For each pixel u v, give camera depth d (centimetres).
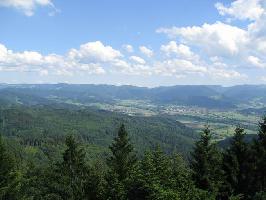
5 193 4572
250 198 4706
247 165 4809
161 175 3491
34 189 5600
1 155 4631
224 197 4697
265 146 4909
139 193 3600
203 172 4366
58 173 5691
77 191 5294
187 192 3369
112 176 4297
